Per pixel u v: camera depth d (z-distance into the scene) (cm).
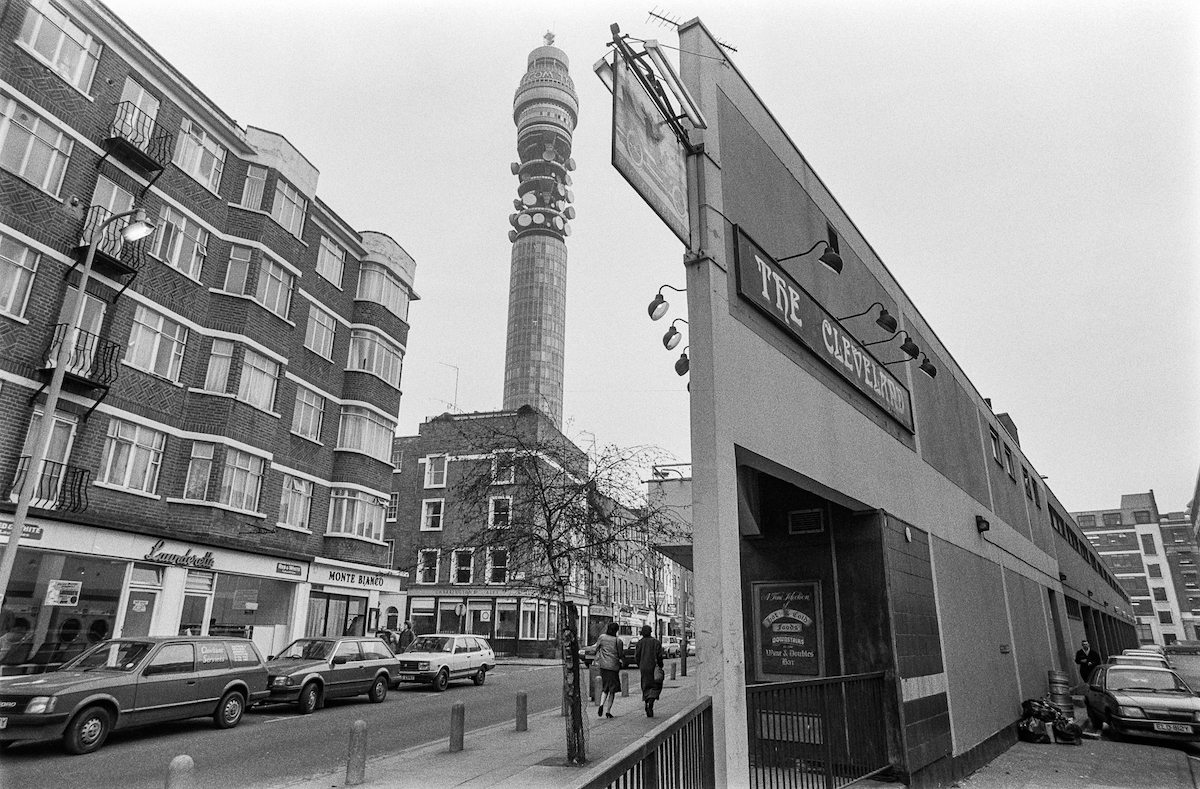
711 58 764
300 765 971
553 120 15150
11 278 1577
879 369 1035
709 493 567
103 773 893
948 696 984
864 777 724
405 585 4044
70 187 1711
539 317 13900
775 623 894
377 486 2738
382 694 1753
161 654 1168
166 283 1948
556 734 1224
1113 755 1191
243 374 2127
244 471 2116
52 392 1382
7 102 1594
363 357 2755
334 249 2703
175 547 1841
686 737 415
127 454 1806
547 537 1109
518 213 14838
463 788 821
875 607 838
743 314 680
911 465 1077
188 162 2069
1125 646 5722
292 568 2259
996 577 1484
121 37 1853
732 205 721
